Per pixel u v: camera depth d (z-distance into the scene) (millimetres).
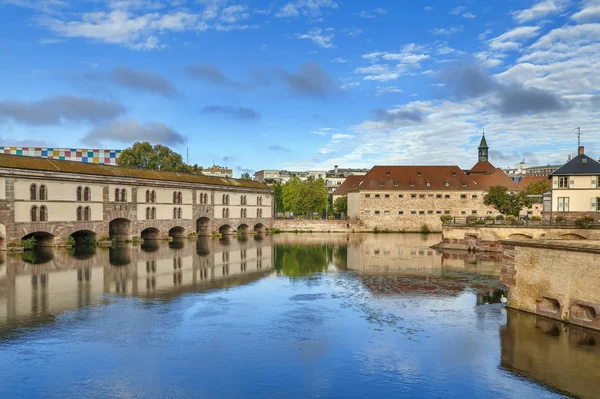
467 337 17125
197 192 76562
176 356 15141
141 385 12891
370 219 96188
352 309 21656
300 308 21812
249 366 14320
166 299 23641
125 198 62531
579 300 17734
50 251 48125
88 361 14641
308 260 41094
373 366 14359
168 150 95750
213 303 22812
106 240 58281
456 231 51625
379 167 100562
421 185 97438
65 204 53688
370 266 36875
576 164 51250
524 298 20609
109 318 19750
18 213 48312
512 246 21234
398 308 21875
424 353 15492
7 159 49188
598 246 17016
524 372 13844
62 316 20031
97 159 126750
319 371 13945
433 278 30672
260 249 52500
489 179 100438
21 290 25719
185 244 59625
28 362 14523
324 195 109688
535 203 90562
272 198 96312
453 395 12367
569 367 14172
